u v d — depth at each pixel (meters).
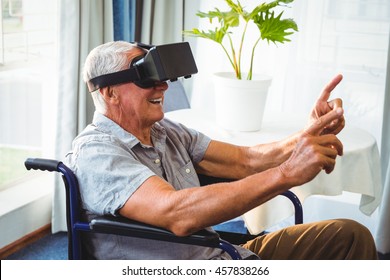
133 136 1.59
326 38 2.97
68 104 2.67
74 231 1.53
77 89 2.69
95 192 1.48
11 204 2.65
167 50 1.55
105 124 1.59
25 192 2.82
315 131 1.47
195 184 1.75
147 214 1.43
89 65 1.58
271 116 2.59
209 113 2.59
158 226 1.43
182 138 1.82
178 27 3.21
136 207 1.43
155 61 1.53
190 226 1.40
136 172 1.46
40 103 2.96
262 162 1.84
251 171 1.85
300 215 1.82
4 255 2.57
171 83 2.71
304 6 2.96
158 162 1.65
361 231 1.68
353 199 3.05
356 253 1.68
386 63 2.83
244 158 1.86
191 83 3.31
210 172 1.86
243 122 2.29
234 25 2.28
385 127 2.86
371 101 2.98
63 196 2.78
